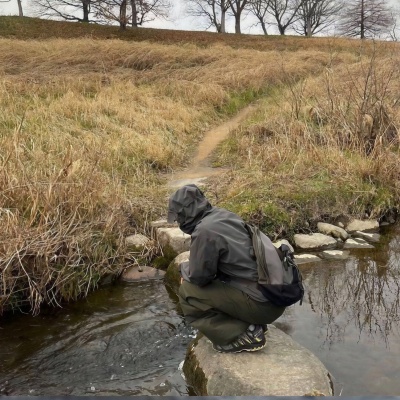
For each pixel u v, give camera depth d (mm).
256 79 11109
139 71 11367
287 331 3049
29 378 2701
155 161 6352
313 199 4961
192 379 2590
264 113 8484
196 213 2445
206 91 9773
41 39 18406
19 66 10789
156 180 5836
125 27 22625
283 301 2371
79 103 7668
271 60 13195
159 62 12367
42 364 2828
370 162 5492
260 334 2514
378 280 3799
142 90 9578
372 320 3197
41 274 3529
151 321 3271
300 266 4035
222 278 2482
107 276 3846
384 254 4297
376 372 2641
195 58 13211
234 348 2531
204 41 21094
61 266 3639
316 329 3074
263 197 4895
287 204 4844
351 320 3191
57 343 3039
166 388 2596
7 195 3998
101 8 23078
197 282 2465
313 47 18578
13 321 3307
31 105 7359
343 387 2506
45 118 6848
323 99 7387
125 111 7844
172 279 3771
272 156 5828
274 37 23359
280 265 2400
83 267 3742
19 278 3488
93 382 2662
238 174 5590
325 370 2521
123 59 12227
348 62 12875
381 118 5965
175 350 2955
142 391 2576
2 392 2574
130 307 3475
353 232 4777
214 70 11680
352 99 6812
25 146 5250
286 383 2350
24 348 2988
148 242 4250
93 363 2836
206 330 2541
